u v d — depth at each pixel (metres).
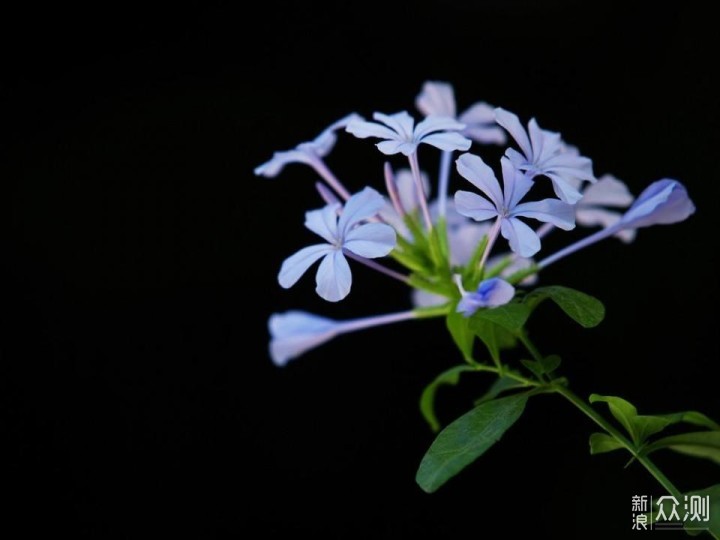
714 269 0.70
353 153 0.76
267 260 0.76
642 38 0.77
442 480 0.42
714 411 0.67
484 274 0.47
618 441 0.44
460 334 0.45
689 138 0.75
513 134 0.44
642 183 0.76
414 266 0.46
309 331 0.50
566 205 0.43
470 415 0.43
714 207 0.72
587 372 0.67
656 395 0.67
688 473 0.61
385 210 0.48
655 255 0.70
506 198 0.43
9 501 0.72
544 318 0.68
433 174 0.71
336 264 0.43
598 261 0.71
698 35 0.76
